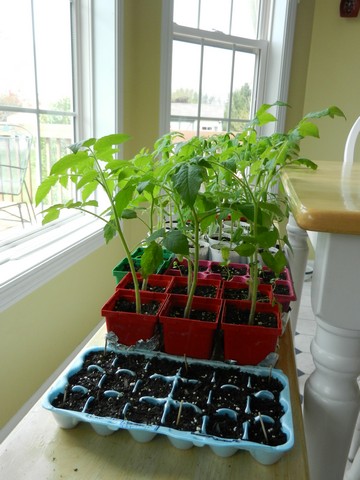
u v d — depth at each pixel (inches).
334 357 25.5
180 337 30.1
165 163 32.4
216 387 27.0
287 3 95.3
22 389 53.4
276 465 22.5
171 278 38.5
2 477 21.3
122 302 33.6
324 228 20.3
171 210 46.0
